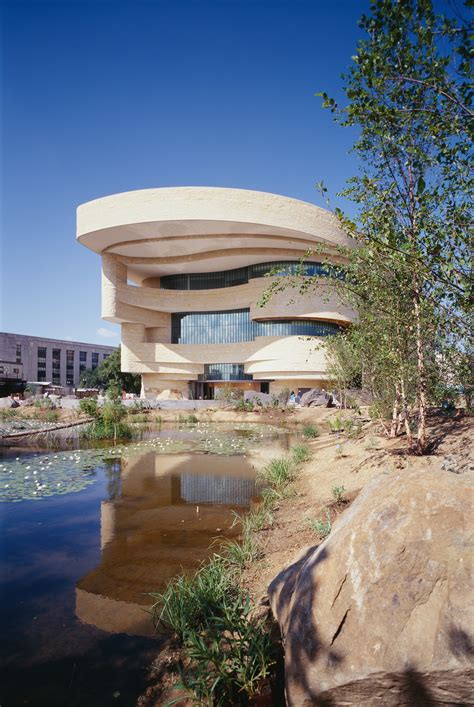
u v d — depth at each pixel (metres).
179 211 35.81
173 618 3.84
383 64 3.72
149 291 45.00
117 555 5.73
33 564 5.44
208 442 17.44
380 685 2.25
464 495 2.71
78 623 4.02
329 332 41.59
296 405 33.31
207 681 3.02
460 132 3.75
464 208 4.05
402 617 2.34
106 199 37.28
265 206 36.72
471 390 7.14
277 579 3.54
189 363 45.47
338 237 39.50
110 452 14.58
